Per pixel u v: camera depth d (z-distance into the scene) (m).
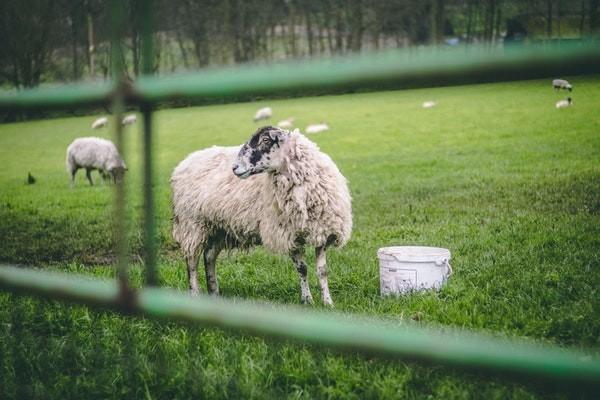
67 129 32.00
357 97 37.34
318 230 5.29
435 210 9.63
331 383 3.32
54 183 17.75
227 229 5.89
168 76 1.22
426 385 3.12
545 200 9.57
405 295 5.13
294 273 6.35
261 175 5.62
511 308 4.41
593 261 5.70
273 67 1.07
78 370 3.62
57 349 3.80
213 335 3.92
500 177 12.66
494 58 0.84
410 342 1.07
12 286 1.52
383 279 5.50
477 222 8.36
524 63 0.82
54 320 4.51
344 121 27.73
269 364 3.49
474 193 10.95
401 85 0.93
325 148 21.58
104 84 1.27
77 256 8.14
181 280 6.35
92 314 4.46
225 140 25.62
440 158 16.80
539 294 4.77
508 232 7.34
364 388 3.20
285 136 5.23
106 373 3.40
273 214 5.41
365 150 20.30
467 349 1.03
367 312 4.53
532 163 14.31
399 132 23.20
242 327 1.23
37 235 9.74
